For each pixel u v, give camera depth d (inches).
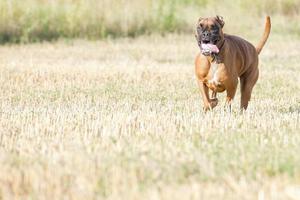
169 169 366.9
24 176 358.3
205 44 523.8
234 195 325.1
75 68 844.0
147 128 481.1
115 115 533.3
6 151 419.2
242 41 578.9
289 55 1007.6
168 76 800.3
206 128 479.8
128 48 1054.4
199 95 684.7
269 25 602.2
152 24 1207.6
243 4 1343.5
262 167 371.9
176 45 1090.1
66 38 1130.7
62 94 679.1
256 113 547.8
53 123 508.4
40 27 1137.4
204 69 540.4
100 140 443.2
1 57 943.0
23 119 525.0
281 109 595.5
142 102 631.8
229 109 550.9
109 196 328.2
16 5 1133.1
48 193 336.2
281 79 791.1
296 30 1246.3
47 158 392.8
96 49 1041.5
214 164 376.5
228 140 436.5
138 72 821.2
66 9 1168.8
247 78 588.4
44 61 911.7
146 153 399.2
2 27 1116.5
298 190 331.6
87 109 578.9
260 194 323.9
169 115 536.4
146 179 351.9
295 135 451.5
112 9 1190.3
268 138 447.2
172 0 1275.8
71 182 350.6
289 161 375.9
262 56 995.3
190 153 398.0
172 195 325.1
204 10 1332.4
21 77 770.8
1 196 336.2
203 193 327.0
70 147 419.2
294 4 1339.8
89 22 1163.9
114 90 708.0
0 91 692.7
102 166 372.5
